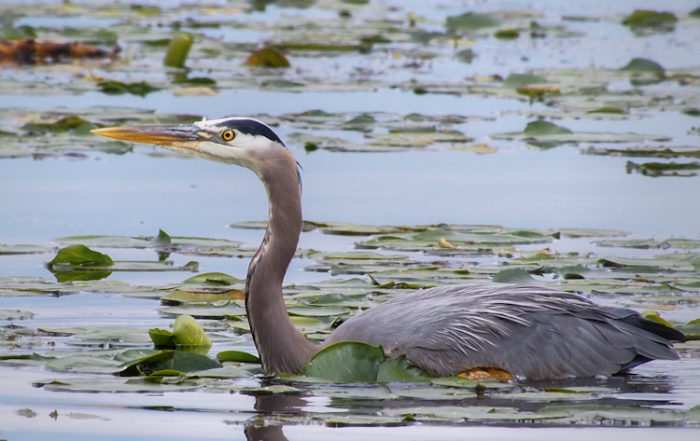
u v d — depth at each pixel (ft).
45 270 49.21
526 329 37.17
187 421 32.35
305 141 74.38
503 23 130.00
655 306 43.62
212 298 45.16
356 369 35.99
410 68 103.96
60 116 78.48
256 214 59.11
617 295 45.03
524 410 32.86
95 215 58.34
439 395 34.47
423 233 53.36
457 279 46.55
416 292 39.75
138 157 74.33
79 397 34.40
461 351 36.55
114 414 32.86
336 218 58.23
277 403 33.81
